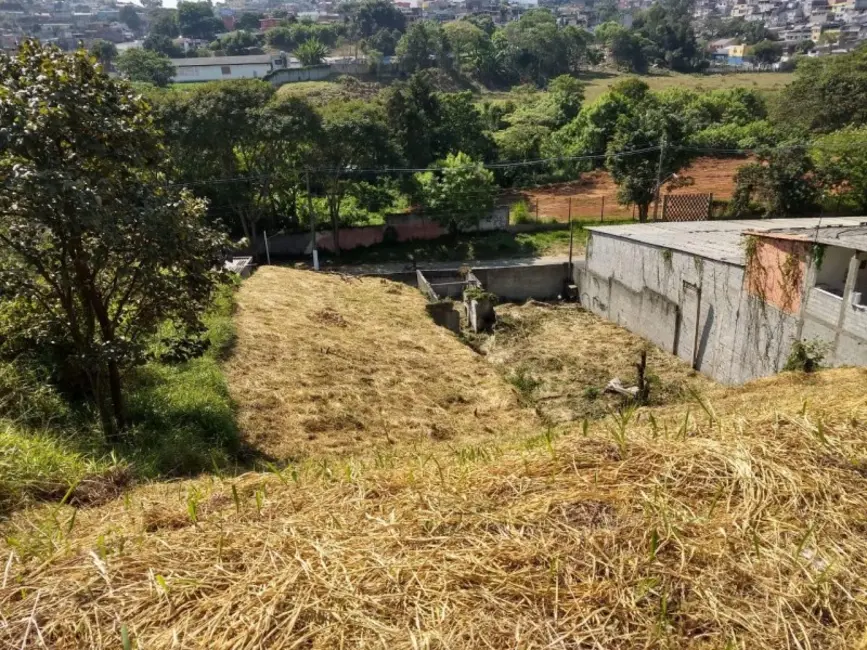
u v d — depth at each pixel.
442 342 15.29
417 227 25.78
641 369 12.55
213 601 2.12
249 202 22.69
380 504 2.77
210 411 8.71
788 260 11.58
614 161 25.88
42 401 7.07
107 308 7.59
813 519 2.48
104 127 6.15
